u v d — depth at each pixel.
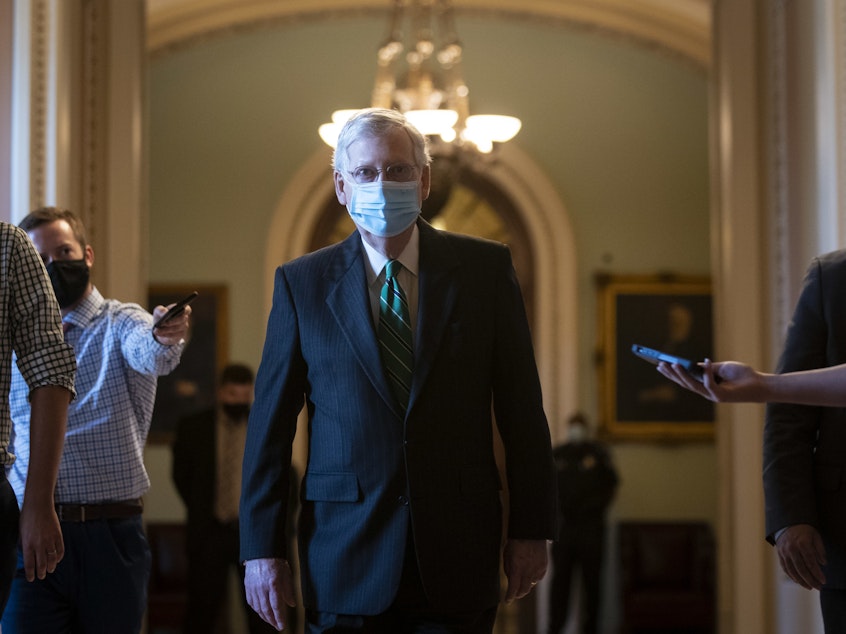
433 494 3.18
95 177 7.18
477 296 3.31
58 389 3.27
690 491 11.71
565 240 11.77
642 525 11.48
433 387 3.21
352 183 3.24
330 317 3.29
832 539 3.49
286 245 11.70
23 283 3.28
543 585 11.19
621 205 11.88
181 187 11.79
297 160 11.79
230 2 11.35
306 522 3.31
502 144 11.76
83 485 4.18
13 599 4.14
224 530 7.57
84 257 4.35
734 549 7.44
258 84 11.83
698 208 11.87
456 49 8.97
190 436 7.63
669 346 11.77
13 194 6.27
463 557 3.18
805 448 3.57
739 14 7.48
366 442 3.21
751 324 7.42
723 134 7.64
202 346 11.66
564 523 10.02
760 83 7.43
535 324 11.79
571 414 11.69
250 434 3.35
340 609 3.19
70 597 4.19
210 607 7.56
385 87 8.84
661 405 11.76
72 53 6.78
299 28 11.80
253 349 11.69
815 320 3.61
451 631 3.19
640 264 11.84
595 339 11.79
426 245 3.37
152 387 4.40
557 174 11.85
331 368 3.26
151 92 11.80
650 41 11.75
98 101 7.21
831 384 3.09
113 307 4.35
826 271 3.62
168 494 11.51
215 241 11.75
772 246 7.27
